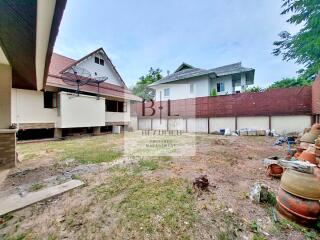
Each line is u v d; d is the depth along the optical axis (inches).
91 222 81.7
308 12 255.9
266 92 406.6
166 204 97.4
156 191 113.7
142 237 72.6
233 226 78.6
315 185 77.6
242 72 588.1
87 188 118.6
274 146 265.1
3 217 84.4
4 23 93.1
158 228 78.0
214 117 476.1
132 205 96.4
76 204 97.5
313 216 76.3
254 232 74.5
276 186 118.5
